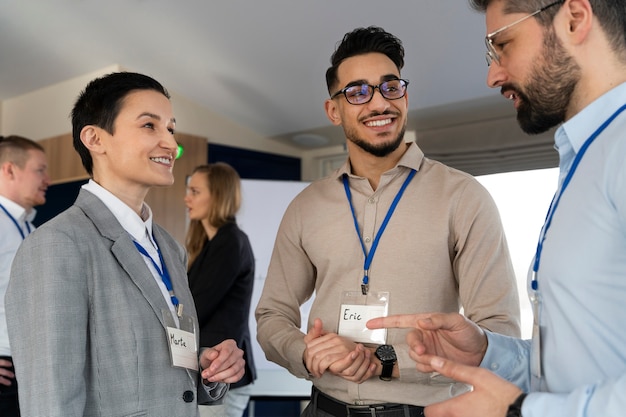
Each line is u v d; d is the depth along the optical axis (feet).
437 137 16.43
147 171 5.83
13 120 19.93
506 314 6.14
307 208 7.33
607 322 3.53
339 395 6.50
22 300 5.04
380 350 6.10
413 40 13.04
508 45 4.12
